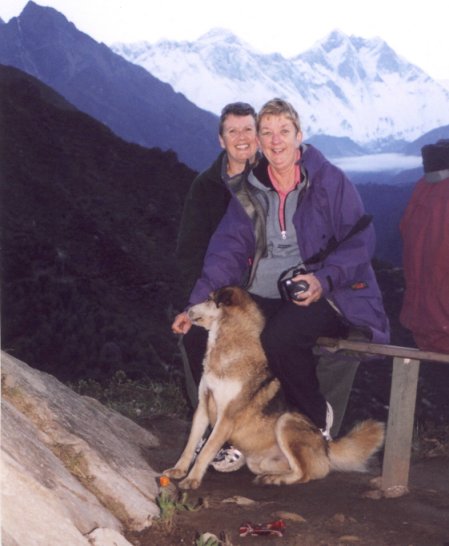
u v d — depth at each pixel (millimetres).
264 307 3137
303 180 2988
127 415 4465
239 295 2998
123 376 5594
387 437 2934
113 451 2855
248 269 3184
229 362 2975
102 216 52938
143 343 33062
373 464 3564
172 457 3387
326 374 3469
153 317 41656
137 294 44094
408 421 2920
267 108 2930
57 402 2953
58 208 51938
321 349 3203
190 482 2918
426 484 3191
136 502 2492
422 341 2828
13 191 52031
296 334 2922
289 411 3047
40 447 2383
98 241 49062
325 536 2457
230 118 3369
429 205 2777
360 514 2686
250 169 3141
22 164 56469
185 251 3582
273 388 3035
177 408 4758
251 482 3080
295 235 3059
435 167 2797
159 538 2354
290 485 3000
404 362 2879
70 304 36438
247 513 2641
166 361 31359
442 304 2732
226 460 3150
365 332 2994
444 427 4398
